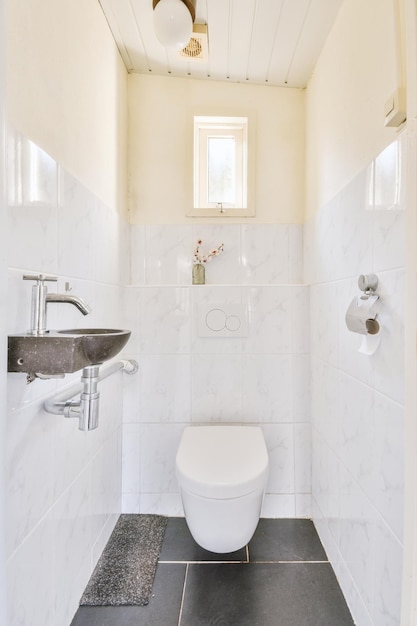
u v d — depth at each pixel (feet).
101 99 4.20
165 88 5.42
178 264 5.49
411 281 2.19
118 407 4.94
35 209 2.71
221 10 3.99
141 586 3.77
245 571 4.01
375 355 2.98
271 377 5.16
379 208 2.94
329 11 3.92
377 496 2.94
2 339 2.12
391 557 2.69
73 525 3.42
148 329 5.16
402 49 2.53
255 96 5.46
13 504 2.41
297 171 5.50
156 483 5.16
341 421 3.82
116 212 4.80
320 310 4.62
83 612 3.50
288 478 5.13
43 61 2.81
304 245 5.43
